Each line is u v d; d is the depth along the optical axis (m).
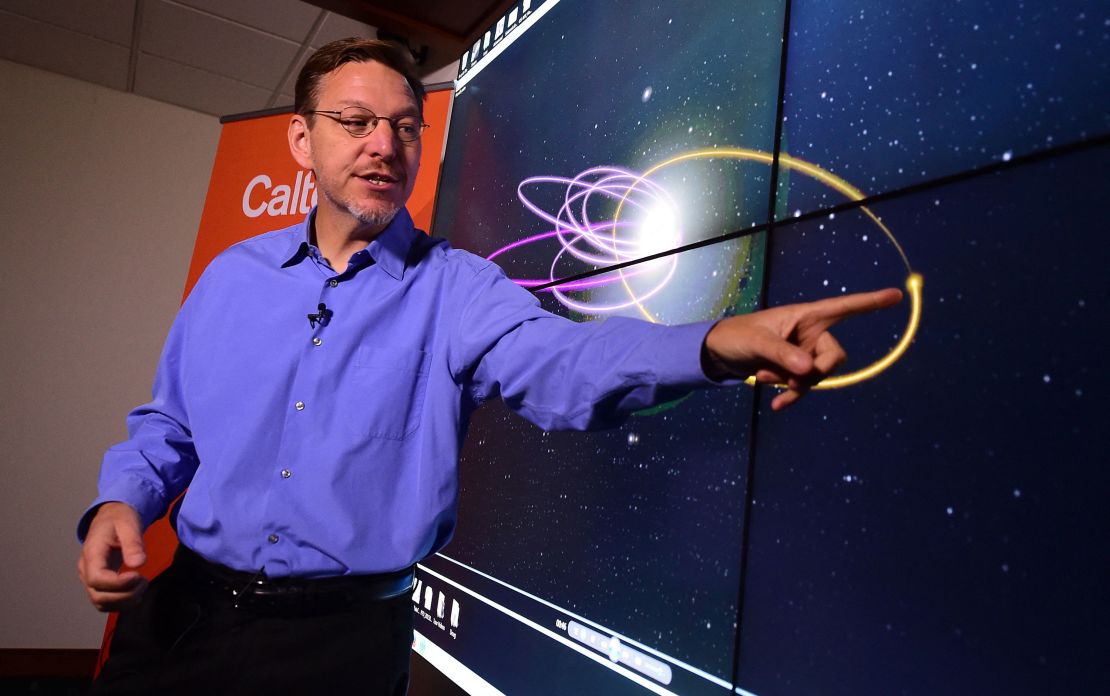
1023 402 0.77
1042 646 0.72
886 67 0.99
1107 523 0.68
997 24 0.86
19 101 4.03
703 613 1.13
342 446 0.99
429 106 2.41
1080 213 0.75
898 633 0.85
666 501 1.25
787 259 1.09
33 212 4.01
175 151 4.33
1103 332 0.71
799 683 0.96
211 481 1.01
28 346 3.94
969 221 0.85
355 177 1.05
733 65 1.27
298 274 1.09
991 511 0.78
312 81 1.11
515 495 1.69
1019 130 0.82
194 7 3.32
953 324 0.85
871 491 0.91
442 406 1.03
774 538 1.03
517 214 1.88
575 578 1.44
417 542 0.99
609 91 1.60
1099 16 0.76
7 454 3.85
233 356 1.06
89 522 0.95
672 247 1.35
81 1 3.38
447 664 1.85
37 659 3.77
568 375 0.82
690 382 0.68
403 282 1.08
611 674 1.30
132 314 4.14
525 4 2.04
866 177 0.99
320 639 0.92
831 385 0.99
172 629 0.93
